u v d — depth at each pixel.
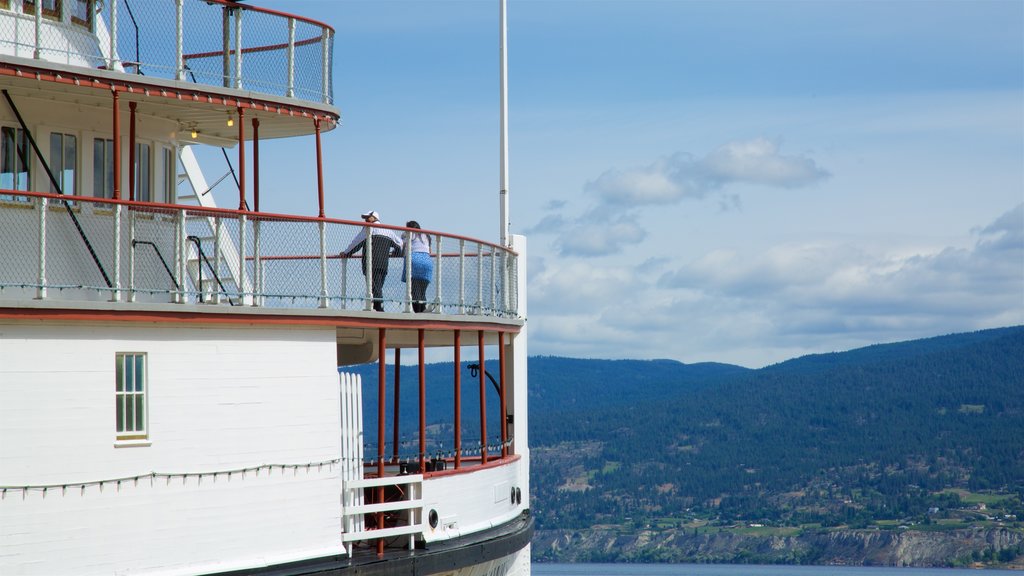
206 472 32.34
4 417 29.12
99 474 30.41
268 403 33.75
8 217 33.22
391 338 43.84
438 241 40.12
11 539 29.11
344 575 34.34
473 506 41.66
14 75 31.44
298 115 37.12
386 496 39.72
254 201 38.06
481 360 43.28
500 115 51.22
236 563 32.78
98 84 32.72
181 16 35.09
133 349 31.16
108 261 34.91
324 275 35.50
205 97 34.81
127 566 30.78
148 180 37.62
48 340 29.78
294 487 34.22
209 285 38.34
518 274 49.88
